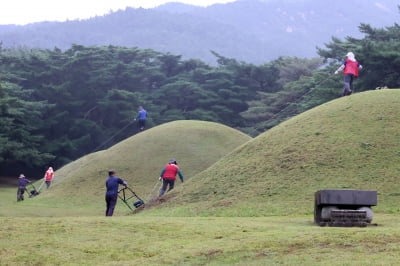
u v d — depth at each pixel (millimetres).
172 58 85562
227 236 12992
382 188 20578
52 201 32531
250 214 19453
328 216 15117
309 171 22531
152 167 36281
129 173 35844
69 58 71812
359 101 27734
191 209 21453
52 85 67438
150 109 71938
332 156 23266
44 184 43344
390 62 50625
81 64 70938
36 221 14789
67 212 27531
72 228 13906
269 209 19781
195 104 76438
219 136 40219
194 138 39469
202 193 23234
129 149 38906
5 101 53781
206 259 11031
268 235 12773
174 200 23516
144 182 34625
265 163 24172
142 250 11922
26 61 71500
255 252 11266
